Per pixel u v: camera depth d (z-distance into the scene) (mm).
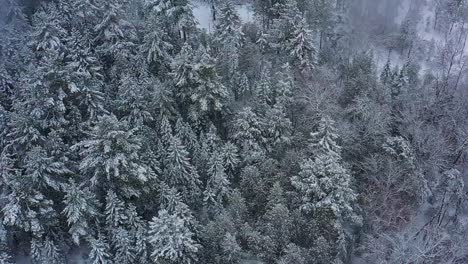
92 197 40781
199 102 51062
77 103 49188
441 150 52500
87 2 58969
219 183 45250
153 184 43500
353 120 55688
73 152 45750
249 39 66062
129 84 48562
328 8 70500
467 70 66062
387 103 58344
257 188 46094
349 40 72562
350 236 45594
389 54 72188
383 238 45781
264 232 43781
